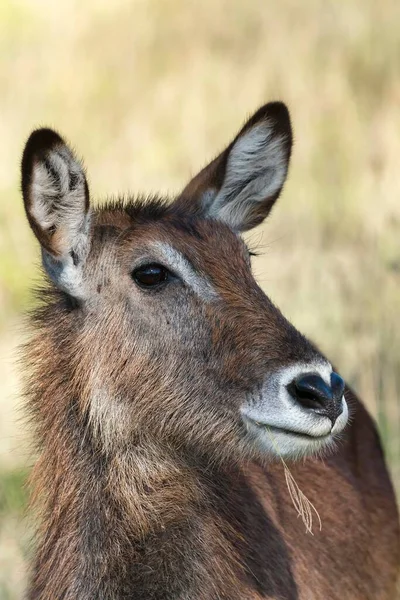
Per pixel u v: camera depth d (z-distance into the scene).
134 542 15.39
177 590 15.26
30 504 16.30
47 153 15.16
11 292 30.56
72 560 15.56
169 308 15.43
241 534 15.61
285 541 16.17
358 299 26.52
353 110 38.31
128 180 36.38
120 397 15.55
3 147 39.81
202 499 15.58
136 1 50.31
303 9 45.56
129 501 15.47
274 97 39.78
